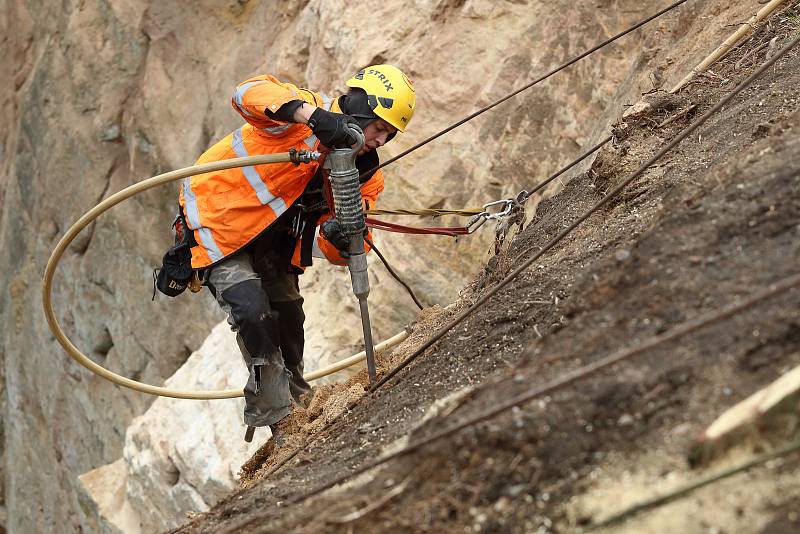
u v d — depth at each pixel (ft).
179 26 62.18
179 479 43.80
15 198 75.92
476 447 13.19
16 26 78.59
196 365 45.50
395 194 40.22
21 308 76.43
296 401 27.25
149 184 21.79
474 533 12.40
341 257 24.64
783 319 12.67
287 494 16.93
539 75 38.93
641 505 11.34
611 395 12.87
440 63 40.83
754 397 11.63
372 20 43.11
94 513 52.95
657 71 30.45
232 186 22.54
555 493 12.28
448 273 38.68
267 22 57.31
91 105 66.64
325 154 21.72
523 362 15.21
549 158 38.01
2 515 85.51
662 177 21.77
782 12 26.91
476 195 39.06
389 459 14.29
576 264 20.20
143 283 63.26
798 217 14.75
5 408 82.12
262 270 24.98
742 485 11.04
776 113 20.57
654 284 14.94
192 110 60.80
